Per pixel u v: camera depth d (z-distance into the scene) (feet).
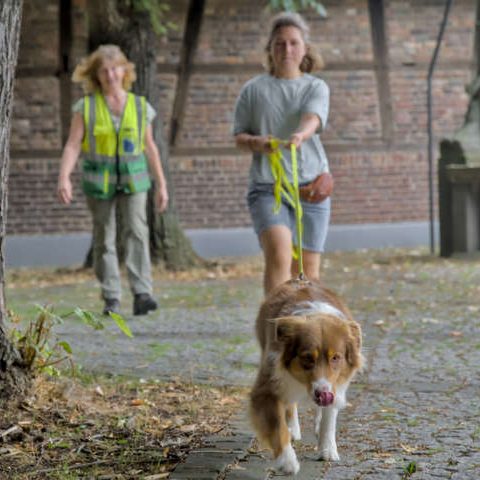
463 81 85.20
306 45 32.45
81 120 45.16
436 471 22.03
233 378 32.60
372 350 37.45
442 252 71.05
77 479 22.06
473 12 84.74
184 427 26.13
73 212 81.46
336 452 23.15
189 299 52.60
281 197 31.63
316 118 31.42
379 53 84.33
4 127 26.13
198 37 81.97
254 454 23.88
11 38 25.79
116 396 29.71
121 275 62.75
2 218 26.66
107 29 65.92
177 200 82.94
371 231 84.33
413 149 85.20
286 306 23.84
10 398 26.61
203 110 82.69
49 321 28.48
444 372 33.09
